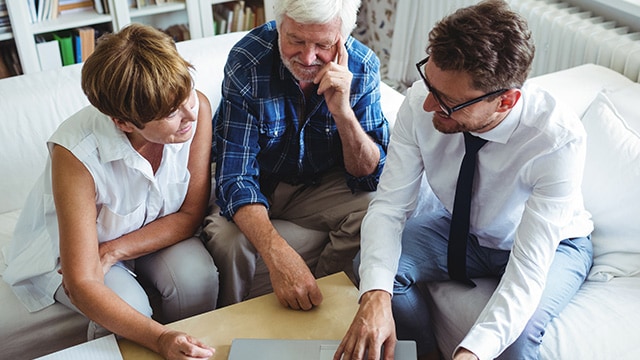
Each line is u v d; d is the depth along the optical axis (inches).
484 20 47.8
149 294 67.7
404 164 61.1
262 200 66.3
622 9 82.3
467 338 51.6
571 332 58.0
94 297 53.9
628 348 56.0
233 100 66.9
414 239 65.7
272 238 61.7
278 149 71.2
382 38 129.6
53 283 62.6
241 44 67.1
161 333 52.5
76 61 115.6
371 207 61.9
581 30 83.5
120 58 49.9
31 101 74.0
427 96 53.7
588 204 67.4
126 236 62.5
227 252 67.1
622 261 63.9
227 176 67.2
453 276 64.4
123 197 59.7
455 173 60.6
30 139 73.5
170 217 64.7
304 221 74.9
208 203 71.2
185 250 65.1
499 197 59.2
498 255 64.4
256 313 55.7
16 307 63.6
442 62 48.6
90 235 55.5
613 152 66.9
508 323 52.2
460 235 61.2
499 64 47.8
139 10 116.5
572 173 53.7
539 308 58.0
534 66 92.0
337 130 70.4
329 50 61.9
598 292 62.0
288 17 58.8
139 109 50.8
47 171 60.4
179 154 61.4
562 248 62.7
